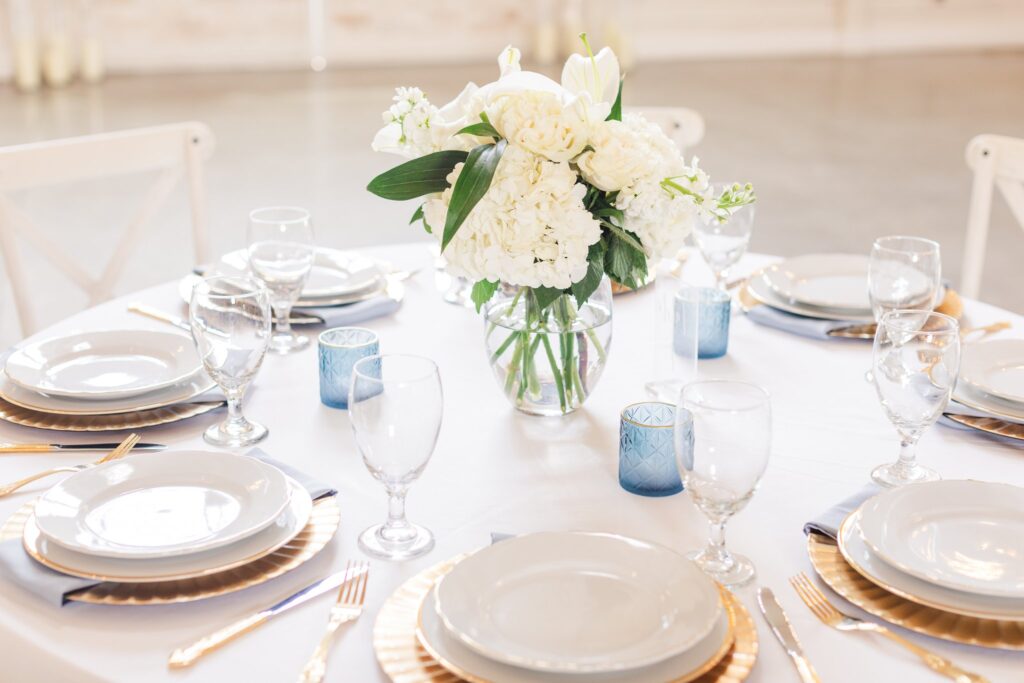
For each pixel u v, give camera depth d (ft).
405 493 3.91
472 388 5.27
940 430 4.84
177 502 3.96
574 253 4.20
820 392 5.22
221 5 28.63
